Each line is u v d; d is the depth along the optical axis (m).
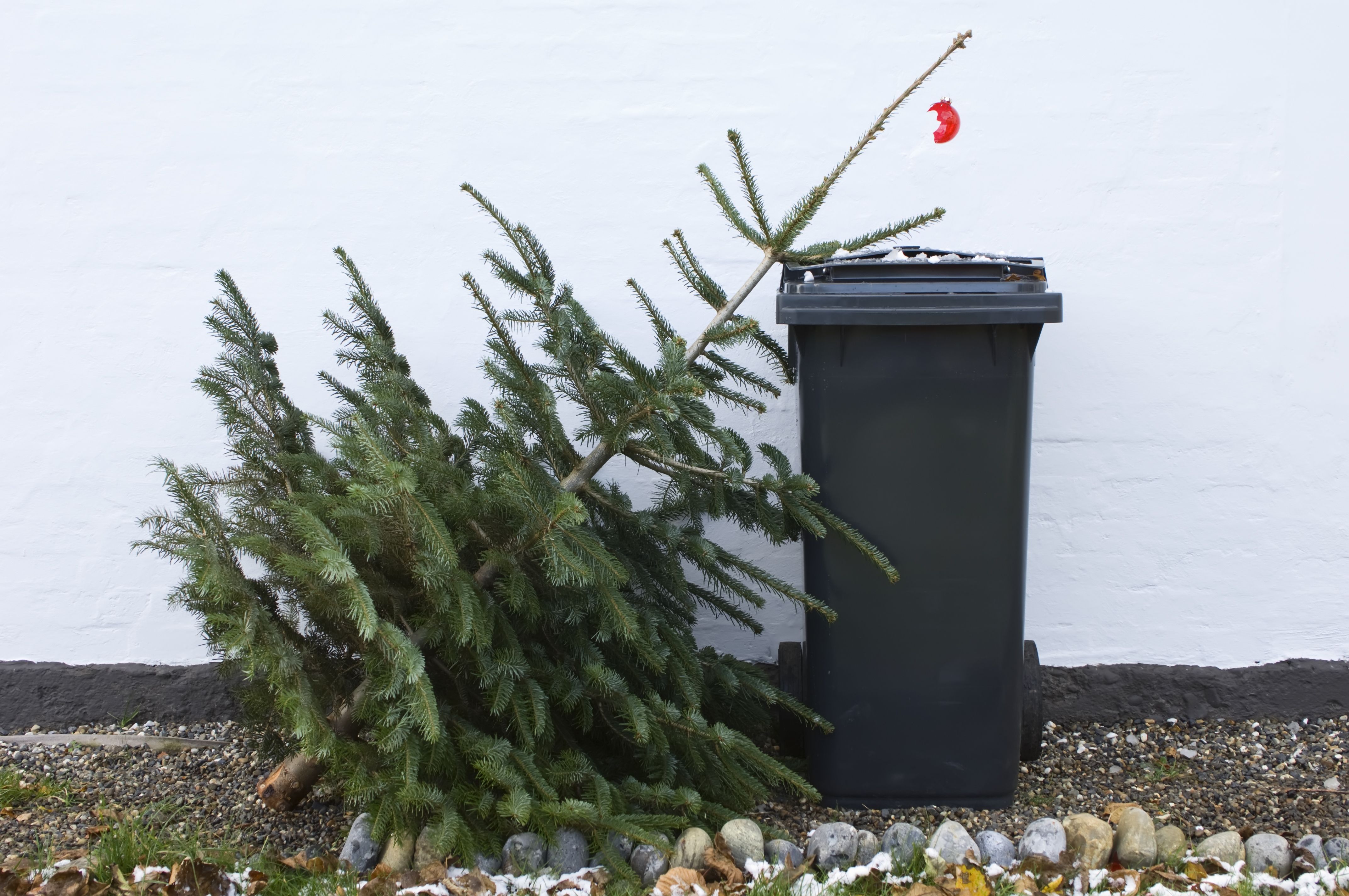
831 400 3.15
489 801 2.77
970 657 3.23
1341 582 3.85
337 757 2.73
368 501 2.69
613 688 2.93
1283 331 3.75
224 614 2.77
